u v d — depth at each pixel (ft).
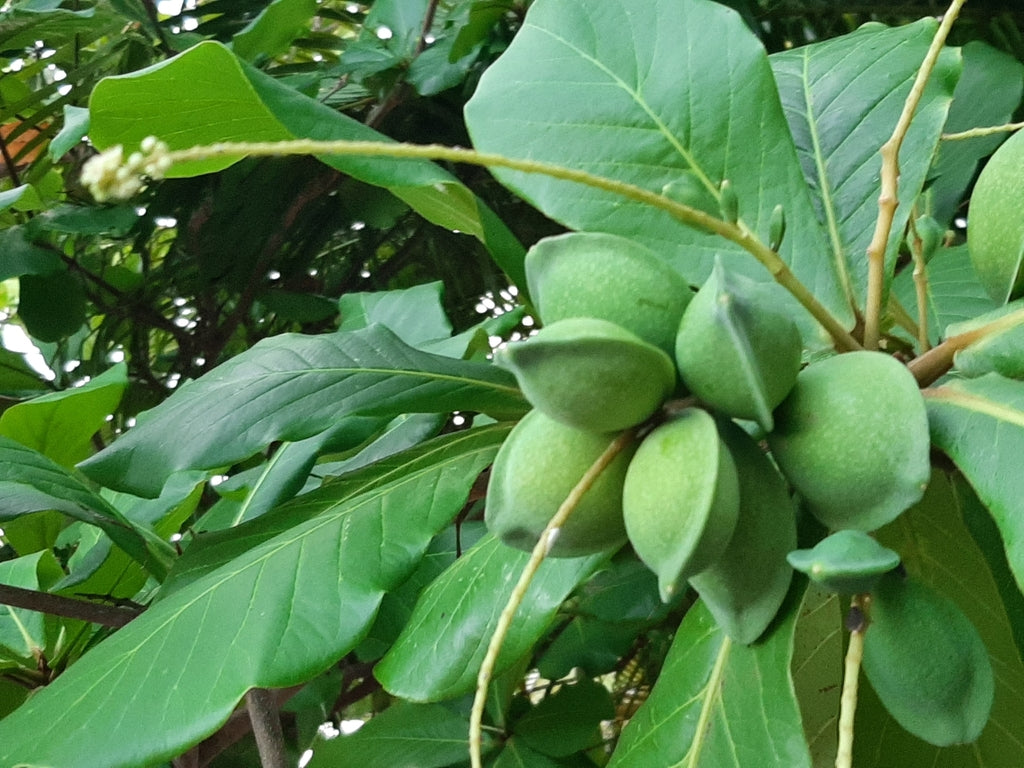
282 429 1.54
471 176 3.45
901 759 1.36
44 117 3.46
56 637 2.09
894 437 0.97
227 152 0.91
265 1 3.51
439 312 2.35
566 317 1.07
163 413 1.65
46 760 1.19
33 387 3.26
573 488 1.04
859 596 0.98
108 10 3.45
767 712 1.10
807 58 1.65
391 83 3.13
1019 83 2.16
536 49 1.51
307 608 1.34
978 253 1.16
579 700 2.28
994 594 1.29
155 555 1.91
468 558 1.46
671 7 1.47
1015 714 1.30
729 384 0.98
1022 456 1.00
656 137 1.41
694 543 0.93
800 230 1.35
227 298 3.76
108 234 3.47
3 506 1.75
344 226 3.71
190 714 1.22
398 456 1.66
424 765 2.17
